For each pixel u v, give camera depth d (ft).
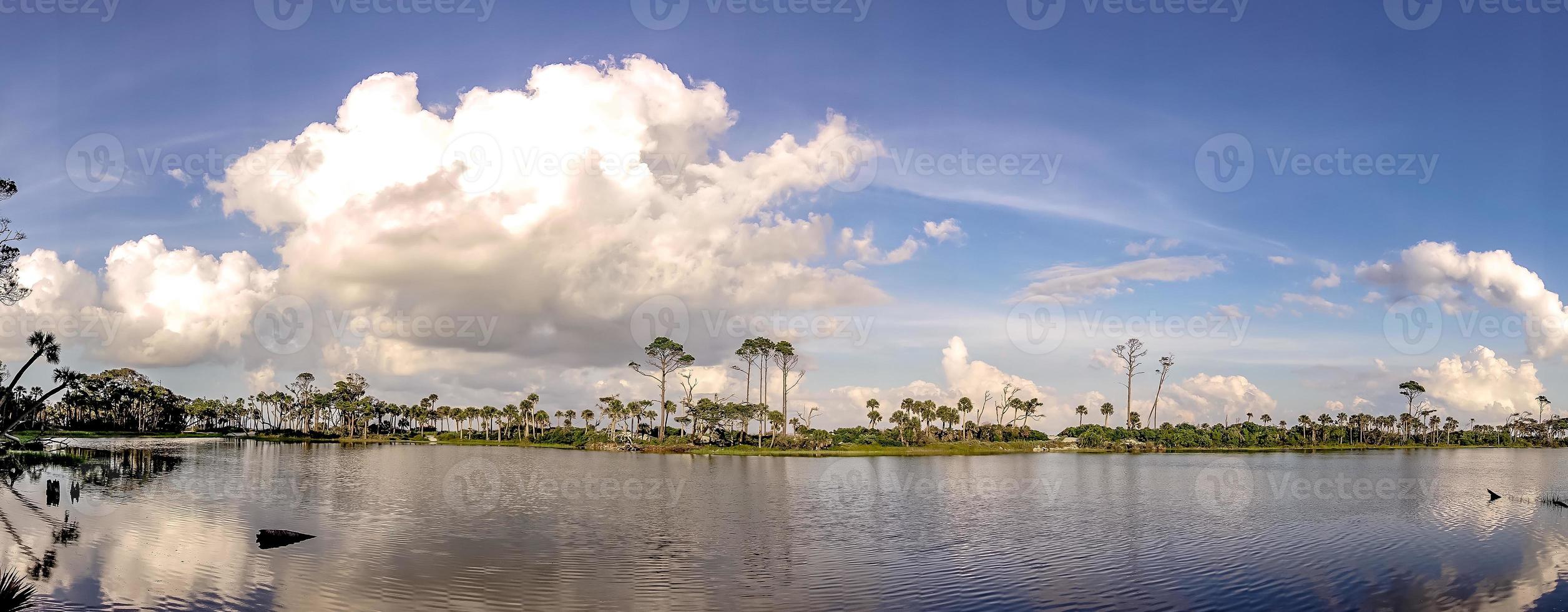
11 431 287.07
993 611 94.27
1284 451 581.53
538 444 618.85
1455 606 98.89
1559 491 244.22
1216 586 107.34
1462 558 125.80
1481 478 297.12
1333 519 173.68
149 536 131.03
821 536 147.43
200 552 118.21
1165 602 98.99
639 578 109.70
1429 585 108.27
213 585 98.94
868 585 107.45
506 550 126.72
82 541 125.49
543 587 103.19
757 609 94.48
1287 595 103.04
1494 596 103.04
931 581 109.81
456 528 147.84
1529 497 221.66
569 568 114.52
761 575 112.47
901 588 105.50
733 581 108.78
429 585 102.37
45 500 175.42
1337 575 113.70
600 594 100.32
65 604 89.56
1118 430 644.69
